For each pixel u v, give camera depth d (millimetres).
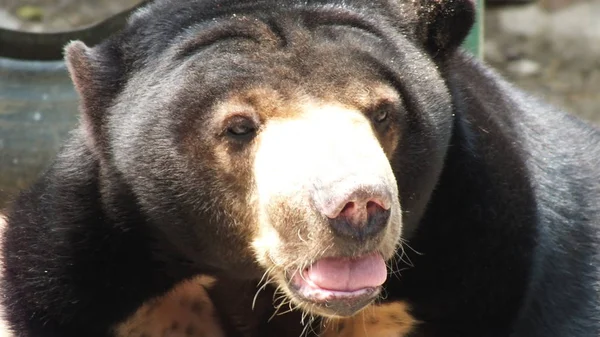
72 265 10203
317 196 8039
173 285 10461
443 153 9594
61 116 16672
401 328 10688
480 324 10414
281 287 9094
